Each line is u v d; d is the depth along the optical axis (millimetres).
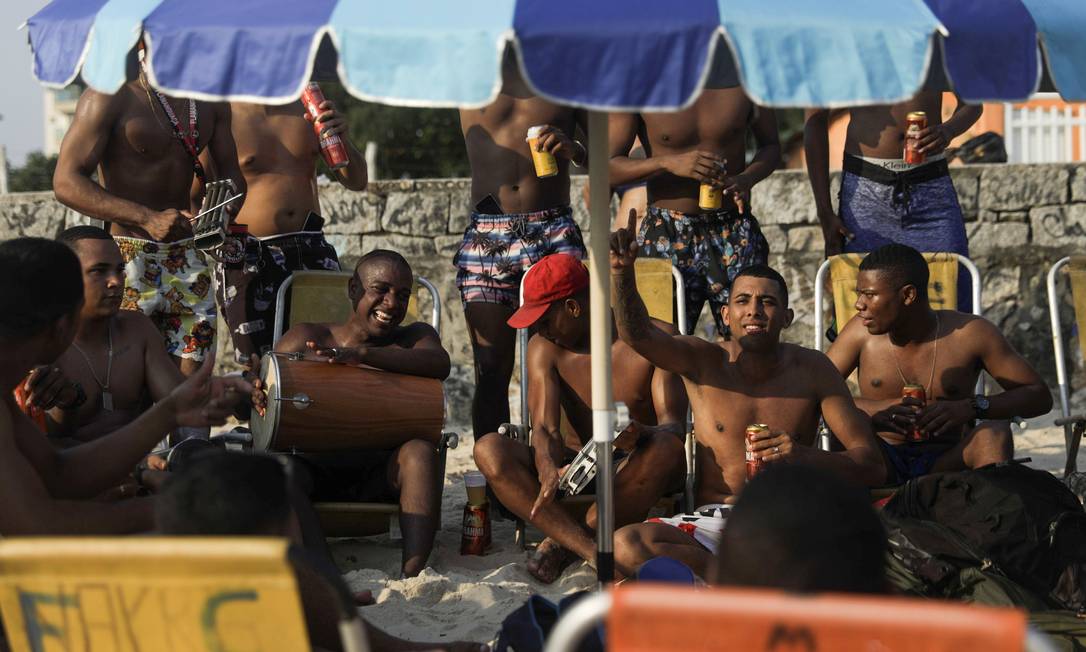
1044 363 13219
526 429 7367
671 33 3604
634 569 5949
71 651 3076
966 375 7379
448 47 3660
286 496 3561
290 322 8133
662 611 2566
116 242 7207
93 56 4320
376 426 6723
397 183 13250
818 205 9172
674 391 6883
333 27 3770
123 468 4770
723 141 8672
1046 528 5594
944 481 5809
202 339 8055
